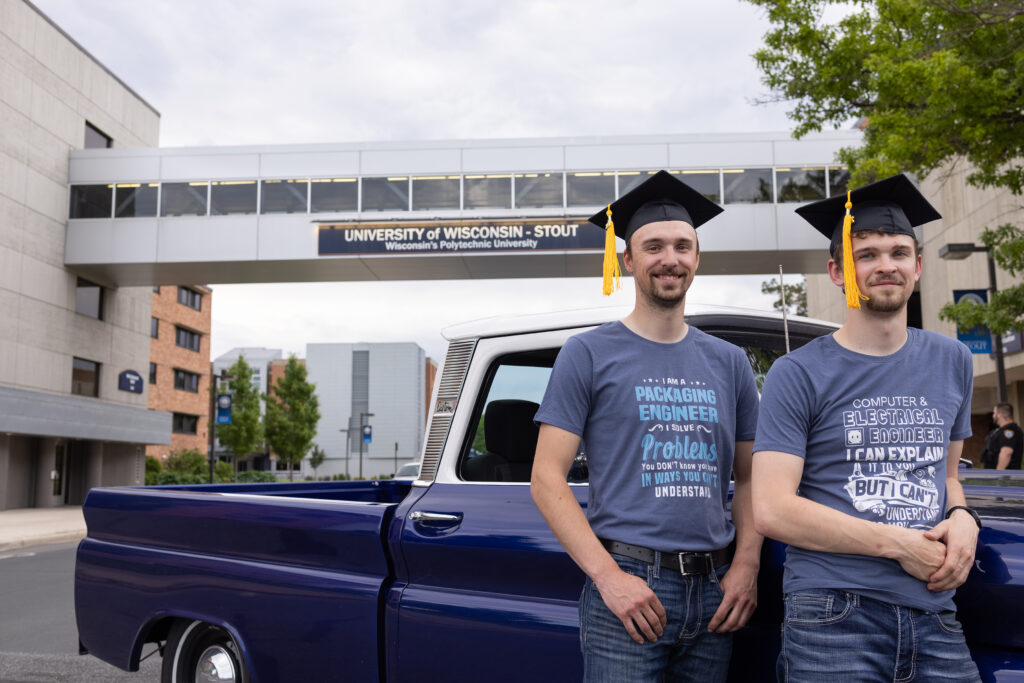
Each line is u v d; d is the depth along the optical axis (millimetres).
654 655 2033
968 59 9773
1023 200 15586
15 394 24219
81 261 26969
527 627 2432
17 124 25422
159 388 45344
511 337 2818
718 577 2115
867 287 1921
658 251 2191
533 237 24922
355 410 102938
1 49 24875
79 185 27312
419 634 2656
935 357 1926
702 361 2230
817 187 24578
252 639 2996
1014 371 18156
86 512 3693
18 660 5641
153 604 3311
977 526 1810
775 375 1967
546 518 2104
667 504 2074
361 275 27766
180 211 26203
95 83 29531
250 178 25969
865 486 1843
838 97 11641
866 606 1775
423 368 110188
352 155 25656
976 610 1843
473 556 2592
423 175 25438
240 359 52938
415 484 2906
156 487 3777
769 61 11773
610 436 2154
